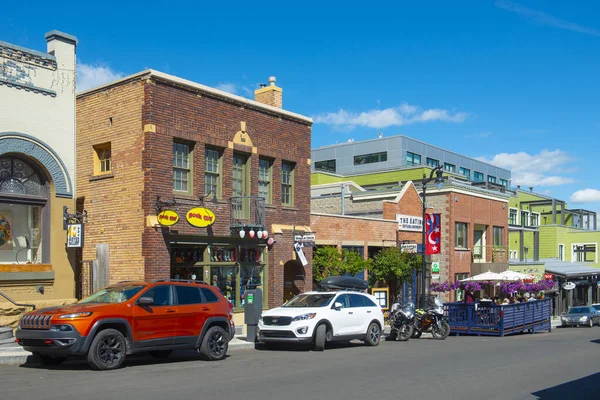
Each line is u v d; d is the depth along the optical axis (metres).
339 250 26.12
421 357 15.54
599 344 20.86
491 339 22.97
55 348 11.27
